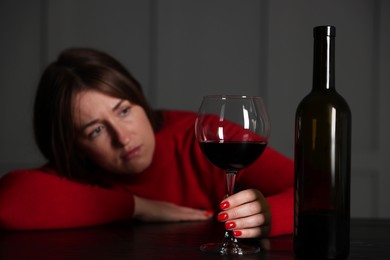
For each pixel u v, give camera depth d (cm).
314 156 90
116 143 155
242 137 96
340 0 286
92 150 158
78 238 112
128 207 139
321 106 89
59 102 154
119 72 157
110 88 150
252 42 289
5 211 126
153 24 292
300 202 90
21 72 297
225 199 104
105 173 176
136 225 134
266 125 98
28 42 297
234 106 98
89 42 295
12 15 296
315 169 89
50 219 128
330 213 89
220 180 177
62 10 294
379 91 285
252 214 105
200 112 100
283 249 97
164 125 187
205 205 180
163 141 179
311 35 287
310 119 90
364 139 288
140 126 157
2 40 297
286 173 148
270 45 288
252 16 289
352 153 288
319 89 91
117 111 152
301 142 91
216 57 291
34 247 101
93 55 159
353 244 102
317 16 287
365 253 93
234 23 290
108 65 157
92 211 132
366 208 289
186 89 293
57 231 125
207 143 97
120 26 294
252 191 107
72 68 155
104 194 136
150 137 161
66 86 153
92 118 151
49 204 129
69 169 163
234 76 290
